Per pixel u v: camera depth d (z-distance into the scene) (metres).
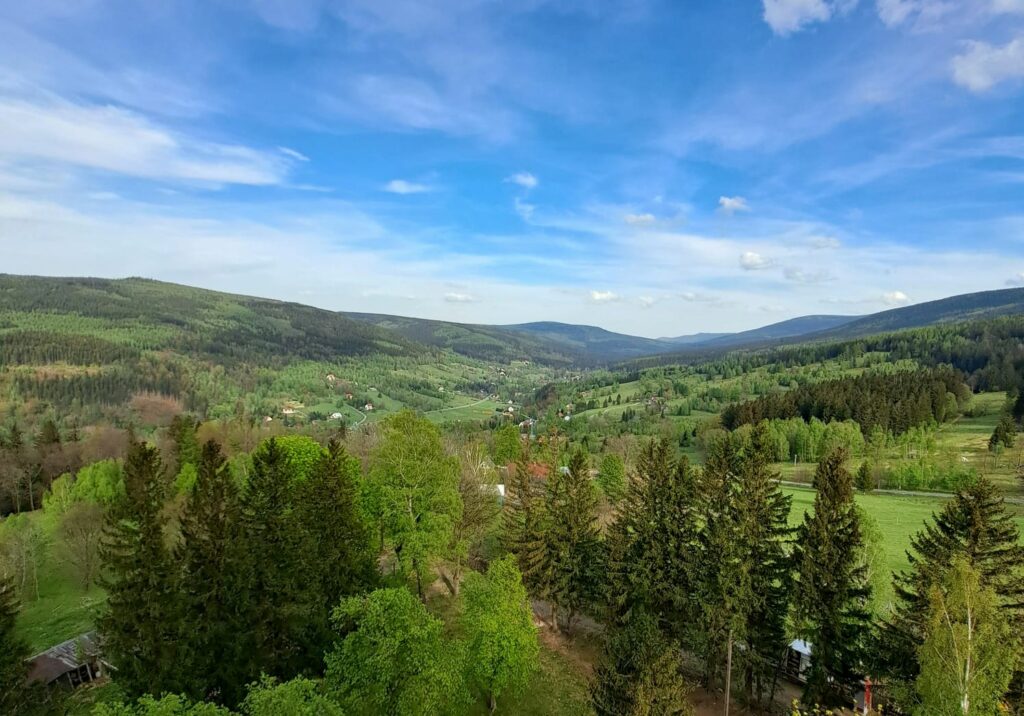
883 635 31.91
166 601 28.08
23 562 55.31
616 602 41.88
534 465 100.75
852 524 33.12
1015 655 23.27
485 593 34.12
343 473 38.38
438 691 24.84
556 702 37.22
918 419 139.00
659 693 23.48
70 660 40.09
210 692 29.53
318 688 25.23
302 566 32.97
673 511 41.03
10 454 95.06
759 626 36.75
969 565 26.17
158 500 29.67
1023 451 113.69
